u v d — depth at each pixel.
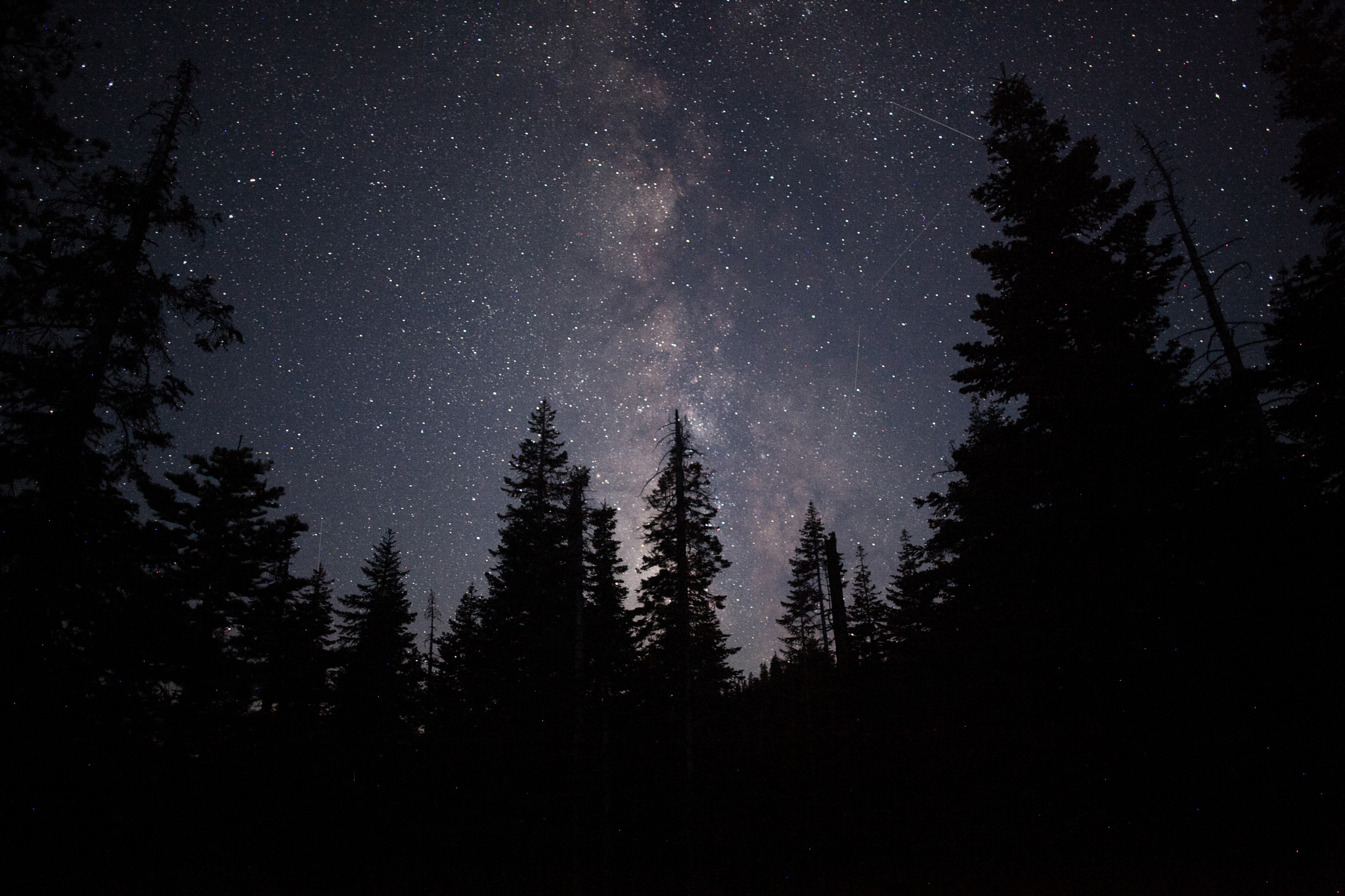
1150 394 12.52
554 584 25.38
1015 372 14.70
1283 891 8.74
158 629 13.30
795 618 39.50
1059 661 12.57
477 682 25.14
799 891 16.22
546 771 23.12
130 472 11.98
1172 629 11.58
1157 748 11.45
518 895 20.42
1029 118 15.74
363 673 28.66
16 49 9.45
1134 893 9.73
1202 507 12.00
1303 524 11.56
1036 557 13.55
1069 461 12.95
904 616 28.53
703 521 23.44
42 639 10.77
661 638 25.48
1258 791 10.77
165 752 13.88
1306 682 10.91
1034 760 12.47
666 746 26.03
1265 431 12.77
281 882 19.67
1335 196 12.77
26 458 10.65
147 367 11.95
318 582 30.17
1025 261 14.76
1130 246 14.32
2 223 10.11
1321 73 12.56
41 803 10.49
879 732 23.70
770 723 35.31
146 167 12.16
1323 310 12.02
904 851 17.25
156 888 13.34
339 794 25.14
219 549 23.77
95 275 11.16
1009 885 11.44
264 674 24.23
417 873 22.31
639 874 21.97
